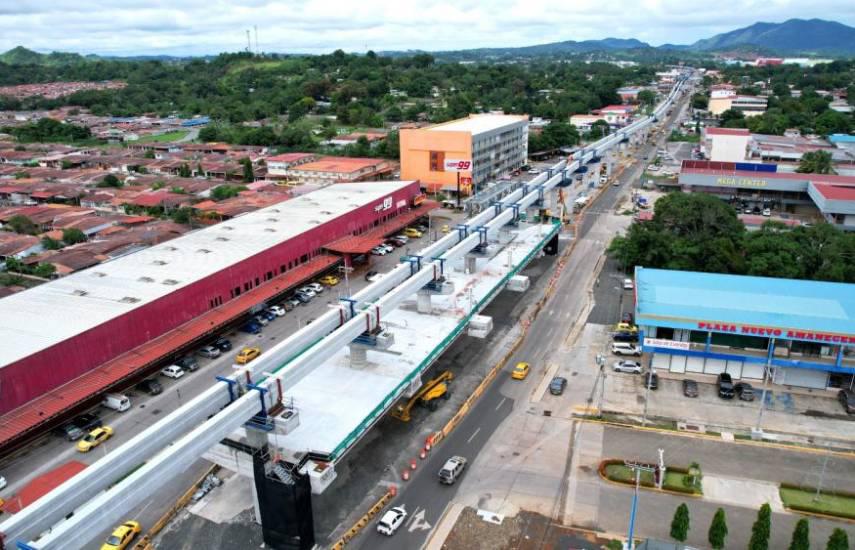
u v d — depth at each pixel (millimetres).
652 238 95812
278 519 44562
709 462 54625
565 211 136125
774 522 47500
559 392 65625
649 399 64875
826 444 57250
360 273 101500
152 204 137875
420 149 153375
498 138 165875
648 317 68125
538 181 124188
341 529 47438
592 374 70000
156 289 73812
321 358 52219
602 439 58156
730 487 51438
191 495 51656
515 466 54531
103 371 64312
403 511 48156
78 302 70438
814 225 95438
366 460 55500
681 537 44125
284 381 47562
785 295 73625
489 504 49938
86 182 163000
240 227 98562
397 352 63656
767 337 66250
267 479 43656
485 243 89750
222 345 75812
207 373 70875
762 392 66438
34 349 59406
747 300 72188
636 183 167875
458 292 80688
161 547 46031
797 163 167125
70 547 33281
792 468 53781
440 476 52406
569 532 46750
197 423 44188
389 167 169875
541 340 78500
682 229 100688
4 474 54094
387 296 62719
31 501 46906
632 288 94125
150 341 70375
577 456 55750
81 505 39219
